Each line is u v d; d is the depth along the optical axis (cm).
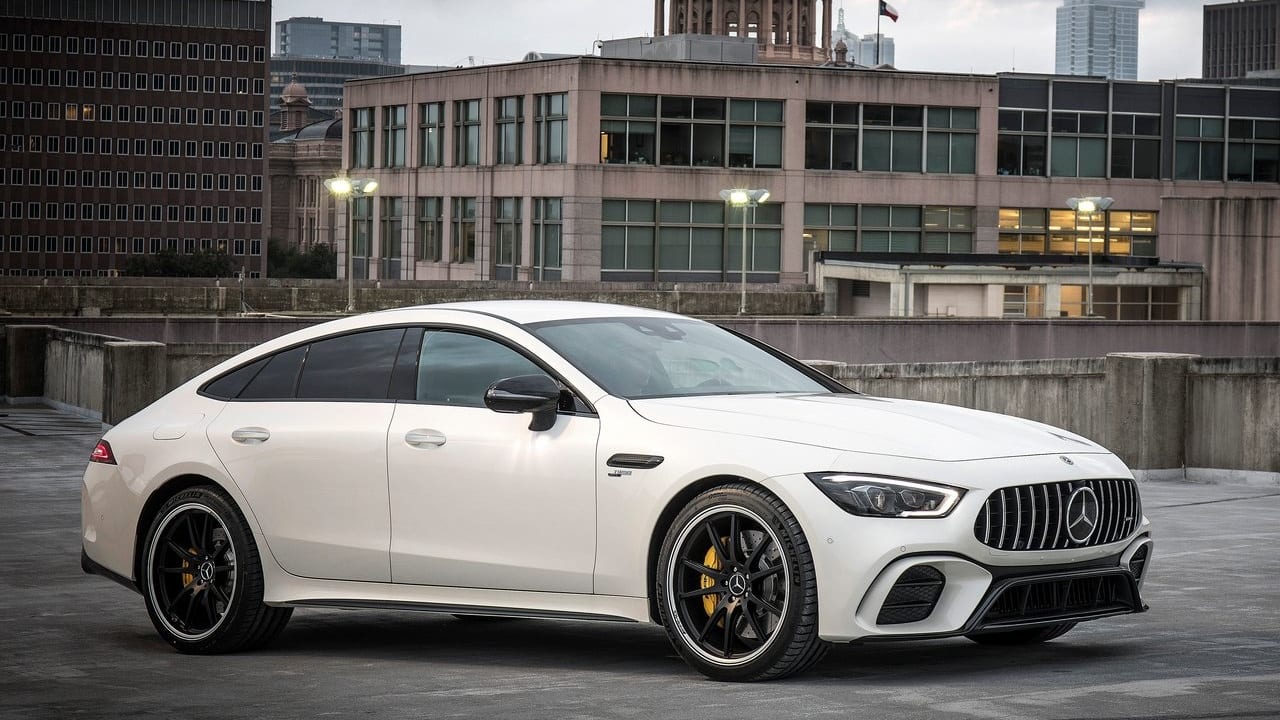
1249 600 813
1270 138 7825
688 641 592
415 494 654
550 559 623
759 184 7269
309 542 678
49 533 1138
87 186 17762
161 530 708
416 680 613
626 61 7106
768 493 574
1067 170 7650
